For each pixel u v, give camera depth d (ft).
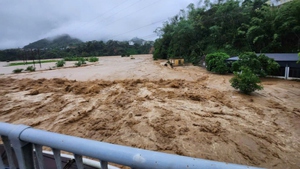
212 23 83.76
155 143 12.14
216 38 77.05
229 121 15.48
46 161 3.92
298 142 12.05
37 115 17.97
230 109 18.58
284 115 16.79
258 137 12.73
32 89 31.09
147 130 13.94
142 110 18.35
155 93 25.57
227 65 46.24
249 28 60.90
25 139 2.43
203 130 13.79
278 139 12.46
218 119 15.92
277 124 14.84
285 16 49.85
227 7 77.10
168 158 1.80
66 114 17.97
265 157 10.57
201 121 15.47
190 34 88.58
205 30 85.76
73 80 39.40
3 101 23.11
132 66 69.36
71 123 15.78
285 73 34.96
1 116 17.95
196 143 12.03
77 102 21.98
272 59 35.40
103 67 69.56
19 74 56.49
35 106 20.90
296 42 50.31
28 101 23.02
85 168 4.05
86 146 2.15
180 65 71.67
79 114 17.71
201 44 82.69
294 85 29.22
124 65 76.23
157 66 67.56
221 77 39.75
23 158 2.56
